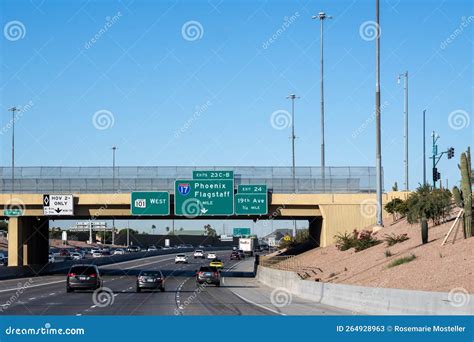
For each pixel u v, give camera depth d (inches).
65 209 2536.9
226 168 2491.4
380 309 1096.2
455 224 1446.9
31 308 1259.2
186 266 4411.9
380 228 2170.3
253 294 1792.6
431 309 926.4
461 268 1152.2
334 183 2541.8
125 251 6077.8
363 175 2551.7
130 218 2721.5
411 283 1198.3
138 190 2527.1
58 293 1782.7
